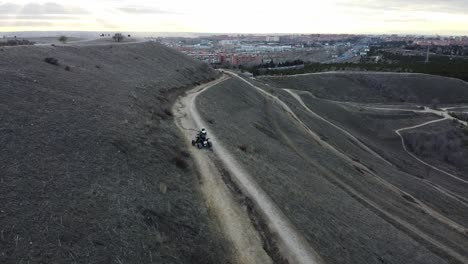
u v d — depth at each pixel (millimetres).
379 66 186750
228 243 21703
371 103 143750
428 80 162875
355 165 60688
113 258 15938
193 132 38844
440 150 97438
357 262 24078
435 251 35094
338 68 180750
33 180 19062
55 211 17359
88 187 20203
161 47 93188
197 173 29172
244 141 41656
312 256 22141
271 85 138000
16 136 22562
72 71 43969
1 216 15875
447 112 128500
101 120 29531
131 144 27500
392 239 31094
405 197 54031
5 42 72562
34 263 14156
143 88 49750
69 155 22750
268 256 21297
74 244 15836
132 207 19953
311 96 119062
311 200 31203
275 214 25516
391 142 101625
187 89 66000
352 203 36750
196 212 23219
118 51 71562
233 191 27359
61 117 27422
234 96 73625
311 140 67062
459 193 70562
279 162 39625
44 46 55125
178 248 18906
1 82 30078
